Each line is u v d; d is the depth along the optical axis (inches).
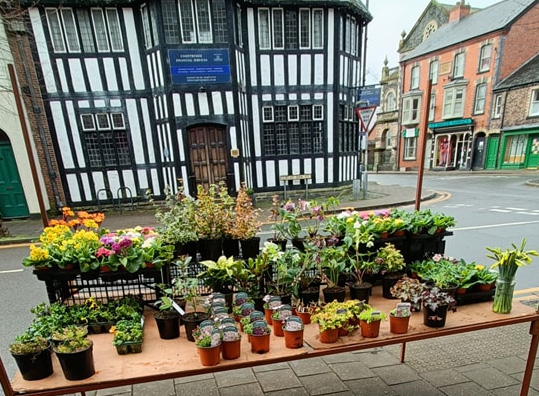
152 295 87.7
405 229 95.6
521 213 293.0
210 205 109.8
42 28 323.9
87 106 346.9
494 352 99.7
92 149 356.2
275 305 74.4
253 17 349.4
